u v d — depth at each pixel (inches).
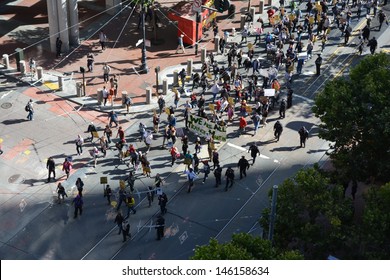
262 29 3166.8
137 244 2073.1
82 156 2415.1
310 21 3100.4
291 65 2790.4
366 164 2018.9
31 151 2437.3
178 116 2640.3
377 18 3329.2
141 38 3152.1
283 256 1589.6
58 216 2170.3
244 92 2677.2
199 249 1556.3
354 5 3393.2
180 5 3176.7
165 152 2445.9
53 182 2301.9
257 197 2258.9
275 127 2480.3
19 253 2039.9
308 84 2839.6
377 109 1972.2
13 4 3363.7
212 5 3157.0
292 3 3275.1
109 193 2177.7
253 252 1606.8
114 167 2370.8
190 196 2255.2
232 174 2240.4
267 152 2456.9
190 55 3038.9
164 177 2331.4
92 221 2153.1
